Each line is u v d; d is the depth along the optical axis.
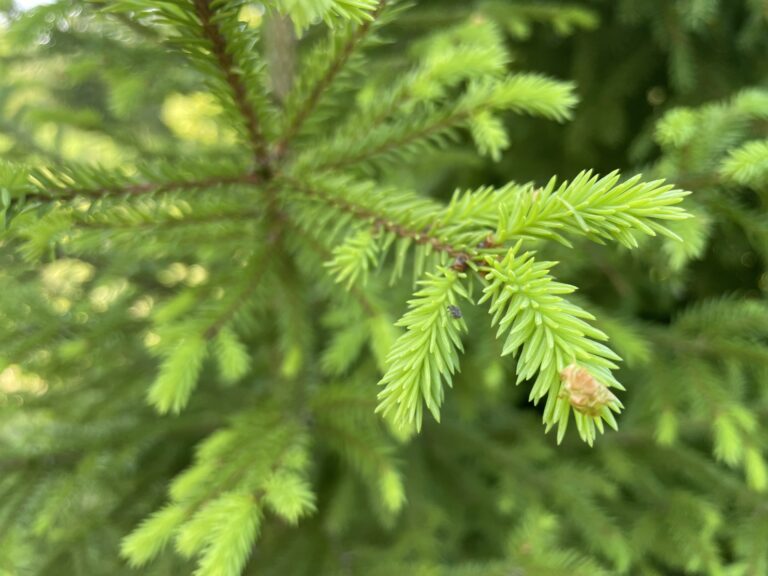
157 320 0.31
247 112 0.26
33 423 0.47
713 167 0.32
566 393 0.19
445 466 0.55
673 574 0.55
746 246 0.52
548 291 0.20
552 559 0.38
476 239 0.23
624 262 0.50
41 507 0.38
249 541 0.26
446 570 0.39
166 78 0.48
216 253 0.33
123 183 0.25
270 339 0.48
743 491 0.46
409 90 0.29
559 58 0.64
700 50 0.56
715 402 0.39
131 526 0.43
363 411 0.34
